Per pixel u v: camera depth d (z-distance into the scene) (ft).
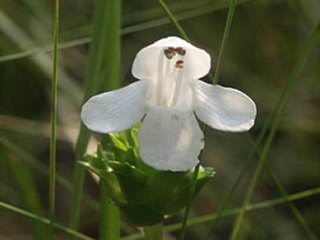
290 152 1.14
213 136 1.18
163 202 0.69
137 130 0.71
